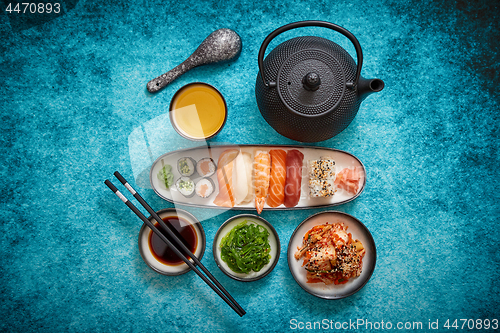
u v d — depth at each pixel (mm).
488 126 1451
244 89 1413
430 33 1421
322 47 1079
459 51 1429
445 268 1478
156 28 1399
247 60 1403
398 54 1424
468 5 1410
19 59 1405
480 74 1437
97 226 1450
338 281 1380
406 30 1419
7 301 1447
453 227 1470
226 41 1309
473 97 1444
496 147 1456
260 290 1447
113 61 1408
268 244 1364
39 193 1439
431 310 1481
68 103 1421
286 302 1451
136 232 1453
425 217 1463
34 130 1426
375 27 1412
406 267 1472
